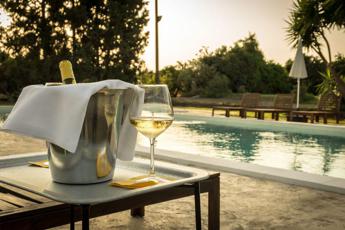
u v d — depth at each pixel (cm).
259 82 2675
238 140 800
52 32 1917
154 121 98
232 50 2653
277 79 2711
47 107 85
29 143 564
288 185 314
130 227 207
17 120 86
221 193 286
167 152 445
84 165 94
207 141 782
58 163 95
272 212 242
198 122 1159
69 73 108
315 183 302
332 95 1145
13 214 94
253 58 2642
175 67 2580
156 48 1695
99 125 94
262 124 991
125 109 105
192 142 765
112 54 2083
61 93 85
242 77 2620
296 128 924
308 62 2384
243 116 1190
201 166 385
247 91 2647
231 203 261
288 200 270
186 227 210
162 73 2600
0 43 1911
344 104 1380
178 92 2530
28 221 96
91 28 1984
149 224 213
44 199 121
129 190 90
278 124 959
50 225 101
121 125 106
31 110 86
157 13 1692
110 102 94
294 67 1217
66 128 82
